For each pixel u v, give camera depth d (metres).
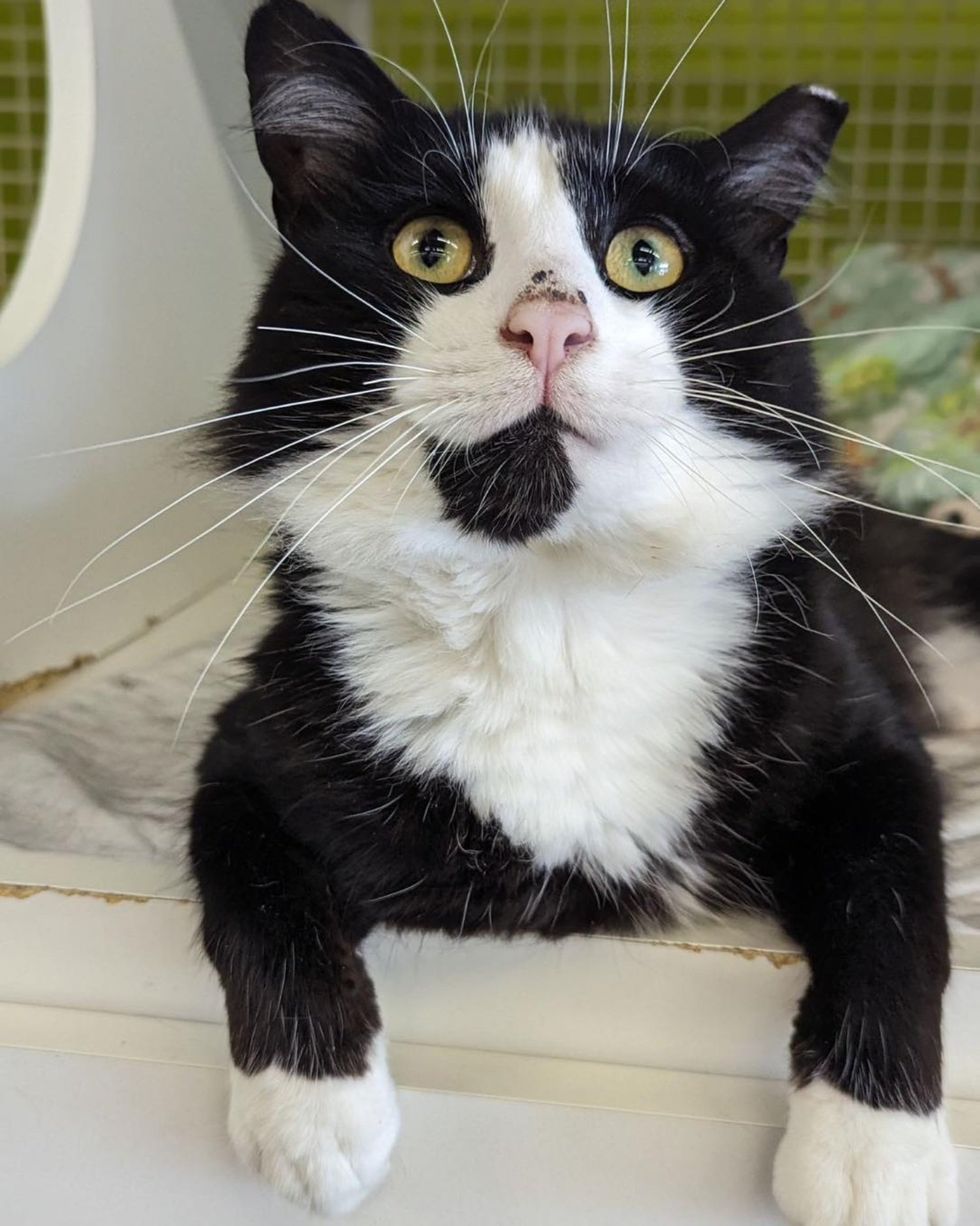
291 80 0.90
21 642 1.29
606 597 0.85
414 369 0.79
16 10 2.07
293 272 0.89
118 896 0.79
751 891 0.85
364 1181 0.71
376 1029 0.76
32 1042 0.77
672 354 0.83
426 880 0.83
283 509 0.89
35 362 1.26
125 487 1.40
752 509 0.87
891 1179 0.66
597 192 0.85
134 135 1.36
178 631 1.44
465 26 1.73
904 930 0.75
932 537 1.42
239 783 0.87
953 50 1.79
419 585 0.85
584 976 0.76
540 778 0.84
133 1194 0.77
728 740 0.85
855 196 1.75
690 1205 0.72
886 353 1.65
